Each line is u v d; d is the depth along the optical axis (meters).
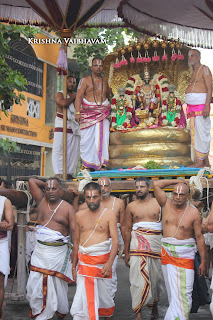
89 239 5.62
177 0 9.73
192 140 9.70
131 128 10.75
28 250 8.23
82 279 5.58
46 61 20.02
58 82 20.72
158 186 6.20
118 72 11.65
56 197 6.36
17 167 18.72
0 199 6.02
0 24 10.54
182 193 5.86
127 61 11.48
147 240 6.62
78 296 5.57
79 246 5.70
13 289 8.68
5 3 10.84
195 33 11.09
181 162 10.17
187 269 5.87
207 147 9.62
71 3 9.80
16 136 18.34
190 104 9.73
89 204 5.62
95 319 5.45
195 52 9.77
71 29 10.20
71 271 6.52
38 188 6.74
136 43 11.24
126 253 6.95
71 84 10.95
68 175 10.80
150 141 10.23
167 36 10.91
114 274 6.75
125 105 11.02
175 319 5.73
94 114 9.94
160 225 6.73
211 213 5.76
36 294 6.21
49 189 6.32
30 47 18.77
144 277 6.51
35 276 6.27
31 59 19.28
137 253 6.60
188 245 5.88
